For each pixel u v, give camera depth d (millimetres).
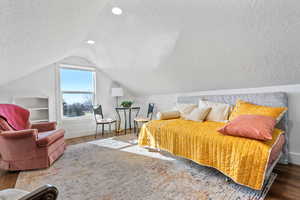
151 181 1743
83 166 2141
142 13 2018
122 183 1706
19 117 2389
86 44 3070
